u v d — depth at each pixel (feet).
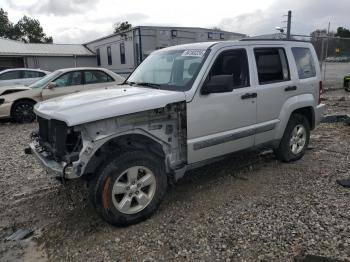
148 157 11.96
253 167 17.44
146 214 12.18
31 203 14.16
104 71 35.29
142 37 66.44
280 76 16.61
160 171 12.36
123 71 79.51
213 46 14.07
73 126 10.62
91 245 10.93
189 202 13.65
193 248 10.47
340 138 22.85
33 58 104.32
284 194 14.03
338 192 14.05
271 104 15.98
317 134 24.16
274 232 11.13
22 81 45.65
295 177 15.93
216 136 13.85
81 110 10.88
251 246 10.43
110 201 11.31
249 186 15.05
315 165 17.53
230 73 14.42
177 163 13.20
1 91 33.04
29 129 29.78
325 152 19.77
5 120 34.83
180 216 12.51
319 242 10.48
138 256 10.22
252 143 15.55
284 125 16.79
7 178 17.01
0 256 10.62
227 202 13.51
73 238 11.41
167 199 13.98
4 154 21.30
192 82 13.09
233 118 14.43
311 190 14.34
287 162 17.97
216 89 12.78
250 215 12.33
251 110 15.11
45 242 11.28
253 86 15.12
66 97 13.19
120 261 10.03
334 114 28.96
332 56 58.03
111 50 86.12
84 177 11.59
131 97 12.10
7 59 103.71
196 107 13.03
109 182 11.19
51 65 107.04
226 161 18.39
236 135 14.56
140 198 11.98
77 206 13.75
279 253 10.02
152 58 16.57
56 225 12.34
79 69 34.22
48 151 12.54
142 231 11.60
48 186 15.87
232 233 11.19
